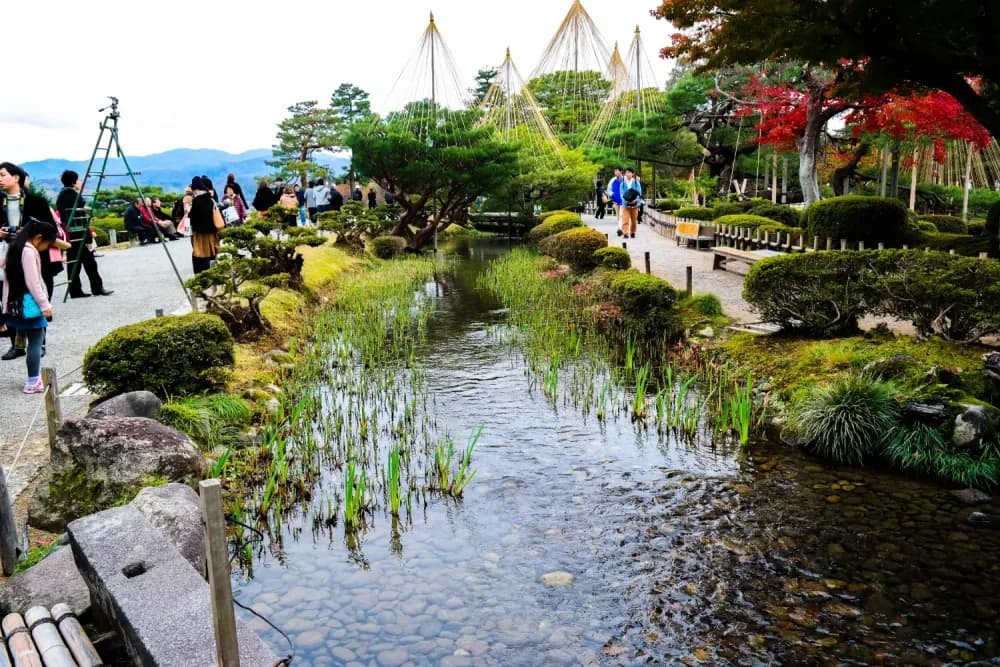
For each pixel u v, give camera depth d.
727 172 37.69
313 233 14.33
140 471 5.13
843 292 8.85
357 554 5.14
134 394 6.38
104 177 10.45
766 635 4.13
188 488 4.95
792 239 15.58
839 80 14.30
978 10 8.55
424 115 25.86
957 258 8.21
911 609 4.35
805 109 18.53
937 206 32.25
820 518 5.57
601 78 49.25
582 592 4.61
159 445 5.33
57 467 5.26
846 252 8.97
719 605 4.44
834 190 26.34
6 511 4.31
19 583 4.06
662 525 5.51
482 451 7.08
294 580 4.79
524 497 6.04
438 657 3.96
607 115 40.91
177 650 3.02
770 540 5.24
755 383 8.70
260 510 5.64
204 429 6.63
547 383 9.21
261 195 21.14
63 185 11.45
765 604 4.44
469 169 23.69
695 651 4.00
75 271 11.20
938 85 10.11
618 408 8.39
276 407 8.00
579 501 5.95
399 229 25.16
